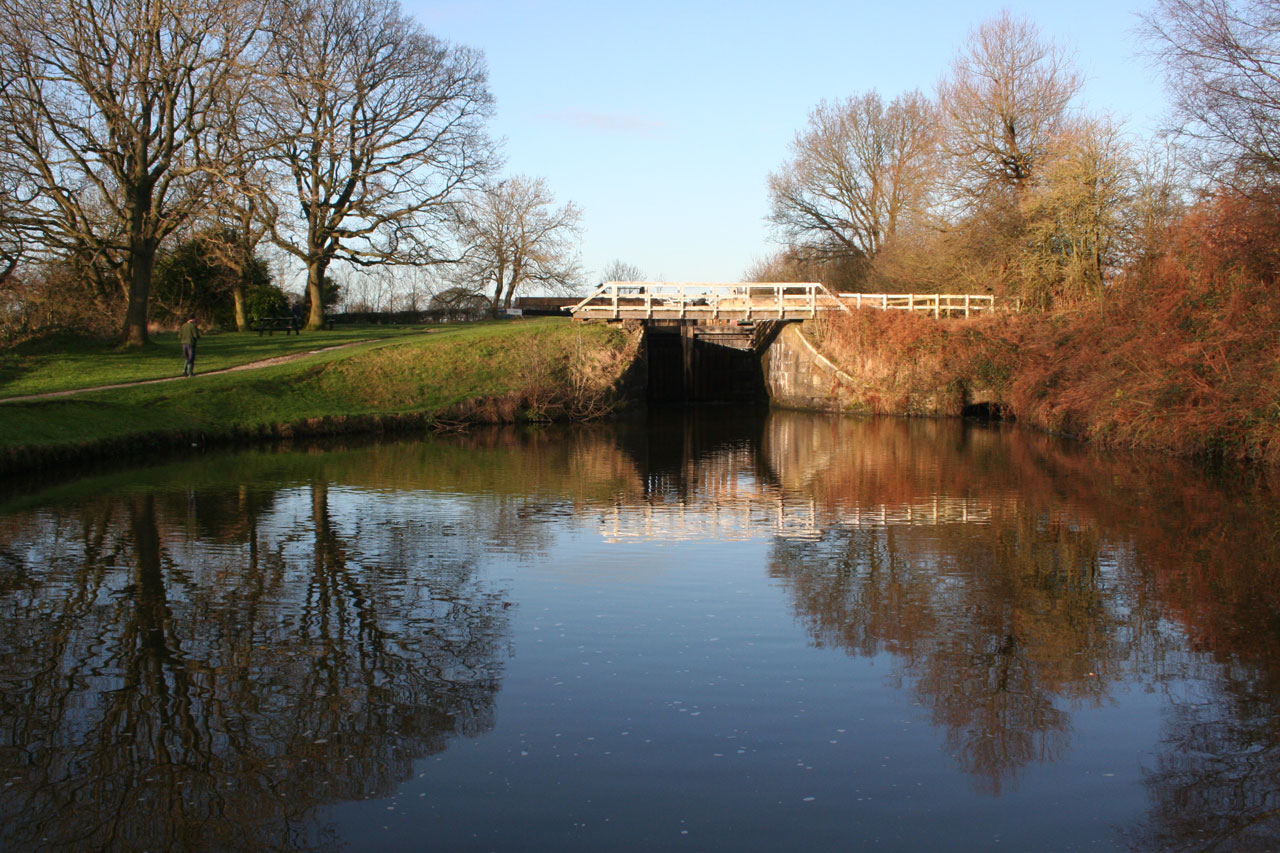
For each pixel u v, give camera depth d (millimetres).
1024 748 7168
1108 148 34438
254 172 29812
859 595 11117
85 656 9102
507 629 9898
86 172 29266
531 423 33344
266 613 10430
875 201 53438
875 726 7543
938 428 32281
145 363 31203
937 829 6070
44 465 20594
